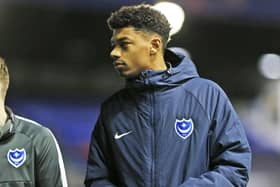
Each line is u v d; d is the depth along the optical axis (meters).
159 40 9.43
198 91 9.39
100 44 47.41
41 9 43.03
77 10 43.38
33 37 45.00
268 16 39.69
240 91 50.44
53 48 46.41
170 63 9.85
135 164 9.13
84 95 47.19
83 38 46.81
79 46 47.09
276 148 42.28
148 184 9.02
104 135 9.62
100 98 47.16
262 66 49.56
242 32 48.44
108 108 9.70
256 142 42.41
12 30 43.84
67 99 45.53
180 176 9.01
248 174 9.12
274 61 49.12
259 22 44.72
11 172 9.26
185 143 9.12
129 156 9.20
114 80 48.19
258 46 49.56
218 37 48.53
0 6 41.31
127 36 9.28
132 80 9.39
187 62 9.55
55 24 44.88
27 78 46.12
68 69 47.50
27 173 9.35
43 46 45.97
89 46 47.34
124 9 9.45
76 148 39.38
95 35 46.94
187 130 9.16
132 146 9.23
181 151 9.09
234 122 9.30
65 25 45.41
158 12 9.55
